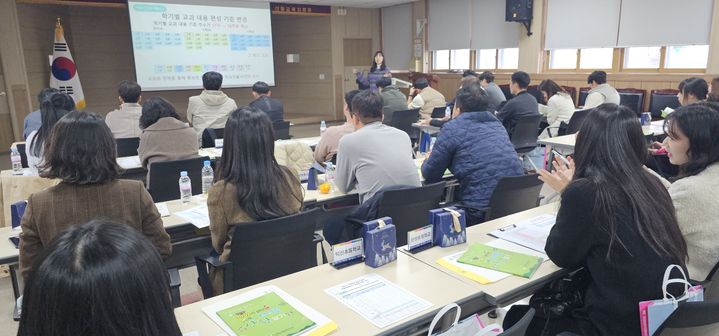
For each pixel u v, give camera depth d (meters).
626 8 7.13
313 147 3.97
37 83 7.46
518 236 1.88
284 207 1.88
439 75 9.93
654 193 1.38
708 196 1.58
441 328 1.34
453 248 1.78
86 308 0.61
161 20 8.10
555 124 5.50
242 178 1.80
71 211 1.52
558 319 1.53
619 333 1.36
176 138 3.10
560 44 8.00
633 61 7.32
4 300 2.70
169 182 2.96
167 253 1.74
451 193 3.09
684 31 6.59
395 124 5.43
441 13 9.75
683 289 1.33
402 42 10.61
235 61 8.97
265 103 5.12
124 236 0.67
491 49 9.10
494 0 8.80
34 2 7.09
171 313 0.69
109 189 1.57
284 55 11.20
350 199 2.71
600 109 1.47
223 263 1.77
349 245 1.64
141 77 8.05
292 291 1.45
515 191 2.54
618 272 1.35
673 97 6.17
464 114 2.75
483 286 1.47
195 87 8.60
